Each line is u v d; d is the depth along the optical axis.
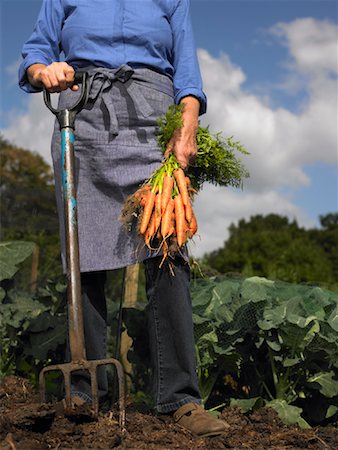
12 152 27.70
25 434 2.30
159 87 2.79
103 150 2.71
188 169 2.79
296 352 3.21
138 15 2.80
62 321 3.77
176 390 2.60
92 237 2.72
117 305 4.06
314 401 3.36
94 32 2.79
